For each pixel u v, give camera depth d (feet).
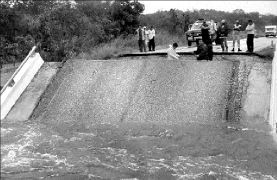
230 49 84.84
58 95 54.03
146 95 50.67
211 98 48.37
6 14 96.53
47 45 87.20
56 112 51.11
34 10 107.86
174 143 41.32
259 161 36.86
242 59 61.57
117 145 41.73
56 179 34.55
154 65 56.29
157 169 35.96
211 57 61.93
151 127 45.27
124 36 118.32
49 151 40.93
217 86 50.16
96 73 56.80
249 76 51.62
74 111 50.55
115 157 38.91
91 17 122.31
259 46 89.71
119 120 47.73
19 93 54.95
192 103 48.11
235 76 51.70
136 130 44.91
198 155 38.65
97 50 78.84
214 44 101.96
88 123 47.93
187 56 72.49
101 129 45.98
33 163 38.34
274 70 49.03
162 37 126.41
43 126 48.11
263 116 44.86
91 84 54.70
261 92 48.34
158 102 49.21
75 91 53.98
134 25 126.72
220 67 53.78
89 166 37.09
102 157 38.99
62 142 43.16
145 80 53.42
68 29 95.55
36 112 51.88
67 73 58.18
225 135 42.09
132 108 49.11
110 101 50.93
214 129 43.60
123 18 124.67
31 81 57.77
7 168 37.32
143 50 88.89
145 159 38.22
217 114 46.03
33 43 88.38
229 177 34.01
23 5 107.45
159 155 38.99
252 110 45.91
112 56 74.74
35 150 41.45
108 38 108.99
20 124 49.06
